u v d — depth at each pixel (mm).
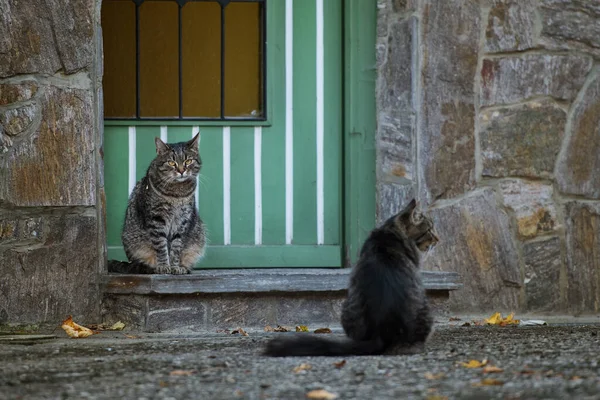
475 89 9344
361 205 9383
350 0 9336
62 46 8477
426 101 9258
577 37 9438
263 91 9516
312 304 8734
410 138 9234
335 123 9531
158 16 9438
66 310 8484
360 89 9375
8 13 8383
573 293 9461
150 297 8438
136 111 9438
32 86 8422
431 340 7426
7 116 8383
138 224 9102
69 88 8484
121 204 9438
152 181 9000
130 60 9414
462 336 7770
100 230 8609
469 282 9320
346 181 9453
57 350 7020
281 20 9492
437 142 9281
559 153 9453
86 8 8516
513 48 9367
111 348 7137
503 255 9375
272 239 9516
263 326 8641
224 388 5266
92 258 8531
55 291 8469
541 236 9438
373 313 6508
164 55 9461
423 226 7051
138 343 7465
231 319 8578
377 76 9352
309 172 9531
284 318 8688
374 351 6434
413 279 6703
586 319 9352
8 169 8383
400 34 9250
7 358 6609
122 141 9430
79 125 8500
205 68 9500
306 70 9531
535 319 9266
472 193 9344
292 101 9523
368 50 9367
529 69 9398
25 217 8445
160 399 5012
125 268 9023
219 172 9492
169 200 8984
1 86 8383
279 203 9531
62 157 8461
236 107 9516
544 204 9422
